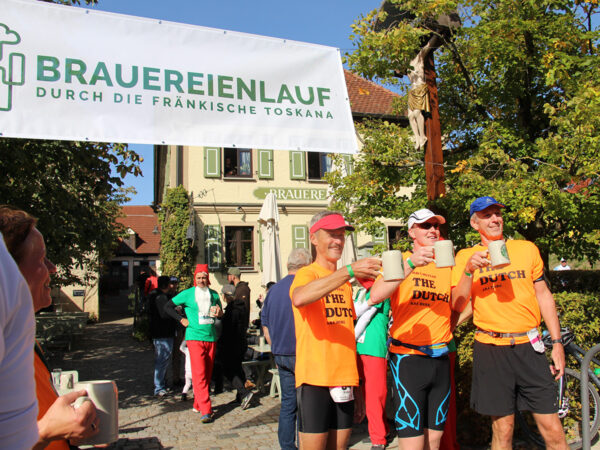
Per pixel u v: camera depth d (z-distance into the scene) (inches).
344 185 312.5
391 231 690.2
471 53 251.6
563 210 202.5
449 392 133.0
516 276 136.5
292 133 163.2
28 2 136.8
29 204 298.8
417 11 210.5
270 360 315.3
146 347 568.7
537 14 232.7
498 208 145.9
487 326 138.8
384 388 185.2
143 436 224.1
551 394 132.2
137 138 144.6
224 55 157.8
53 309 913.5
